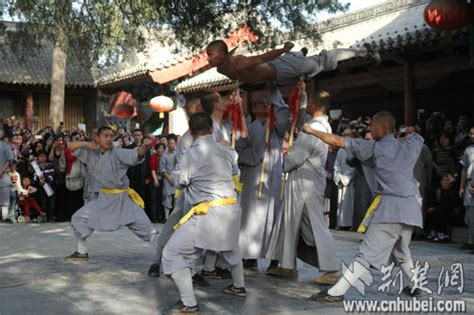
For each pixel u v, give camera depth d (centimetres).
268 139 756
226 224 576
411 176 591
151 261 836
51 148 1438
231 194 586
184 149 687
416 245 1084
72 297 620
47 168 1423
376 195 597
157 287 668
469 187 1009
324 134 595
